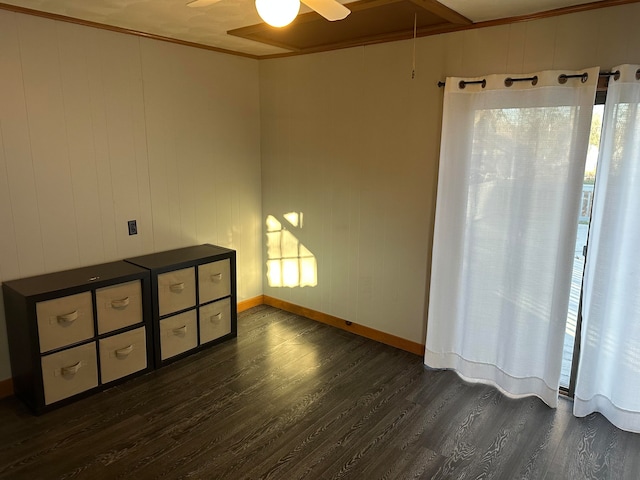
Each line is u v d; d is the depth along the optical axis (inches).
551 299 112.9
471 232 122.5
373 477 91.7
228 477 91.2
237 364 137.9
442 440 103.3
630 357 103.0
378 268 148.8
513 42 112.3
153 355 132.0
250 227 176.4
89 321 115.8
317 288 167.8
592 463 96.0
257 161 174.1
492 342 125.0
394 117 136.1
